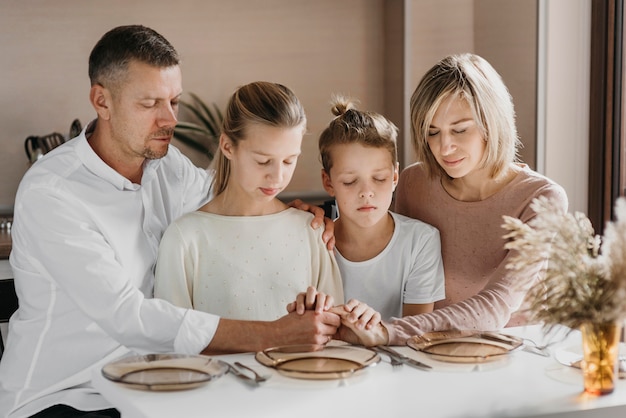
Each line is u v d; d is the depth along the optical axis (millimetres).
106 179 1683
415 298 1739
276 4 3410
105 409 1621
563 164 2941
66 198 1616
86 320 1638
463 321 1502
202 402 1133
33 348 1655
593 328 1172
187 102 3354
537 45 2883
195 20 3332
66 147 1698
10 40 3176
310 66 3465
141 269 1723
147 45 1633
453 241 1814
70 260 1566
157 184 1852
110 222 1673
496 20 3076
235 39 3379
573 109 2934
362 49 3504
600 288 1159
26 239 1631
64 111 3252
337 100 1757
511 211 1740
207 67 3359
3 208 3213
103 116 1670
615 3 2818
